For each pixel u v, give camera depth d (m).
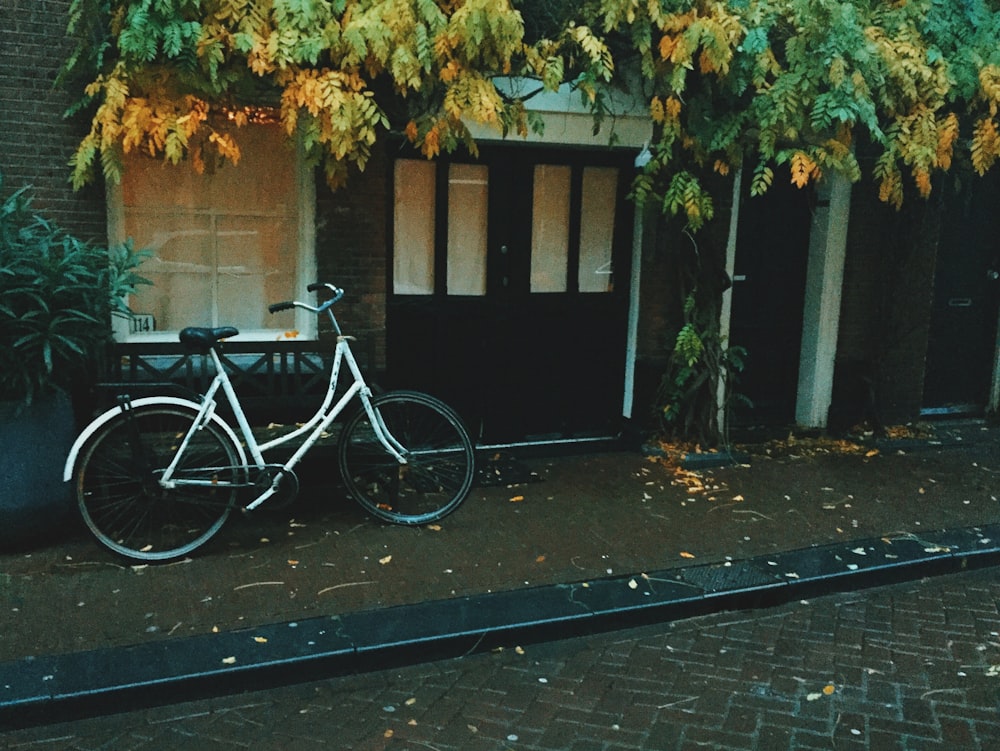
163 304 5.38
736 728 3.18
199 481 4.30
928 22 5.47
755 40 4.98
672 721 3.22
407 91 4.98
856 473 6.16
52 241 4.44
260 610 3.79
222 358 4.60
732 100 5.59
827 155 5.25
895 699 3.40
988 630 4.02
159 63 4.38
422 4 4.32
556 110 5.73
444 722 3.19
